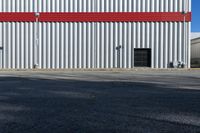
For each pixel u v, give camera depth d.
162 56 35.97
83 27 35.94
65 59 36.00
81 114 8.84
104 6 35.88
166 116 8.57
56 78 20.97
